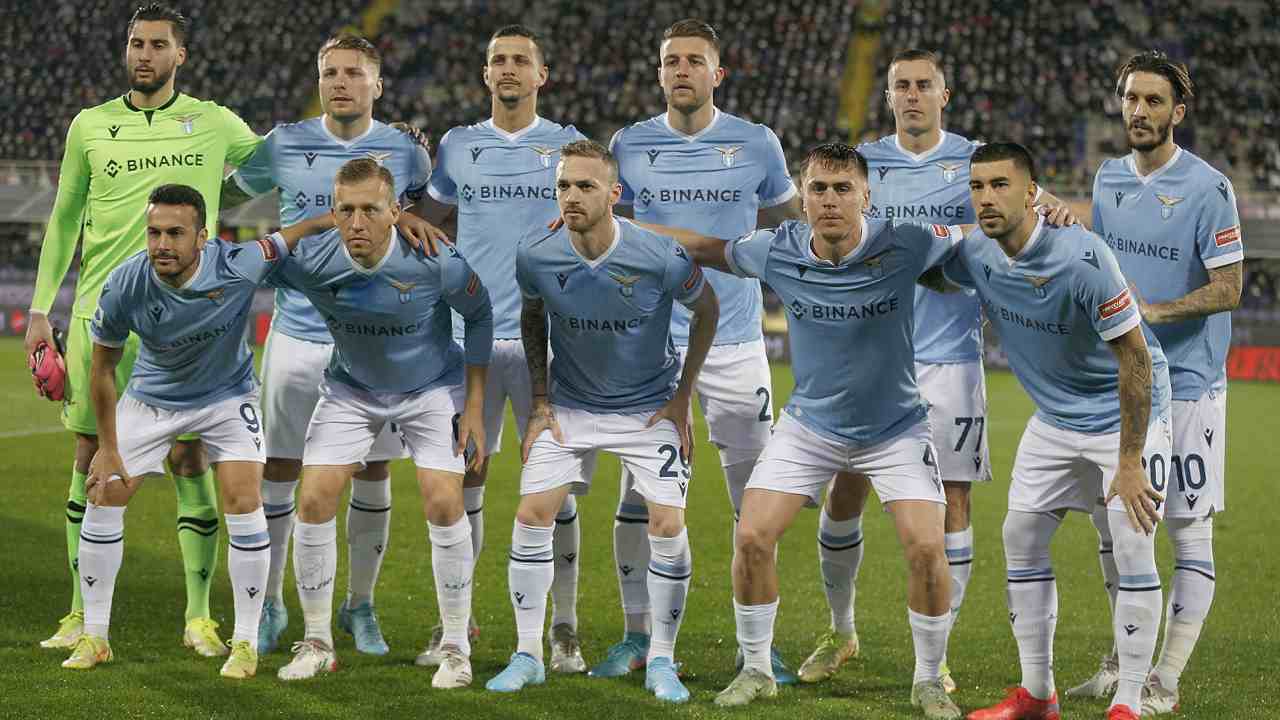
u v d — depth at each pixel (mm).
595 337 6648
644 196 7691
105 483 6801
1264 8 40781
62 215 7746
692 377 6852
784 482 6480
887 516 12742
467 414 6898
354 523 7629
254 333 28500
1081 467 6363
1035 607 6312
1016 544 6379
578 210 6258
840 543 7262
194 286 6566
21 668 6824
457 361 7102
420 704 6285
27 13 42281
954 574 7395
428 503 6766
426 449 6852
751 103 39500
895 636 8172
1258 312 28484
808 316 6367
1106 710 6527
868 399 6395
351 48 7598
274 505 7660
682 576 6688
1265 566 10672
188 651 7320
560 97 40531
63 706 6125
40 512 11781
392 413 6891
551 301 6629
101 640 7000
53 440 16547
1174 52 39938
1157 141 6773
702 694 6664
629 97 40312
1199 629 6672
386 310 6605
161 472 7023
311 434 6934
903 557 10820
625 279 6500
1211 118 38281
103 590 6977
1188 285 6840
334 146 7797
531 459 6789
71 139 7707
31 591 8656
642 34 41938
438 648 7180
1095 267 5910
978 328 7457
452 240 8383
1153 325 6797
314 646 6887
